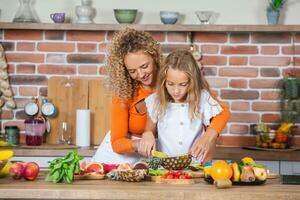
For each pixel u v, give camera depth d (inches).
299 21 185.8
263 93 185.3
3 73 185.0
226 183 94.6
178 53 117.6
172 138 123.7
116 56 120.5
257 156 170.4
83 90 186.2
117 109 123.9
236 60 185.0
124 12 179.3
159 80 118.0
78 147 176.9
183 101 123.5
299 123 183.2
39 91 187.8
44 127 181.9
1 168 104.0
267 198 89.6
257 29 177.8
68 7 188.1
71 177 98.7
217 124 119.2
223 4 186.2
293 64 184.5
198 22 186.2
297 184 100.9
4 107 187.0
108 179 104.4
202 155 114.0
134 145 118.8
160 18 184.1
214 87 185.5
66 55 187.5
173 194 90.3
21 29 185.9
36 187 93.2
